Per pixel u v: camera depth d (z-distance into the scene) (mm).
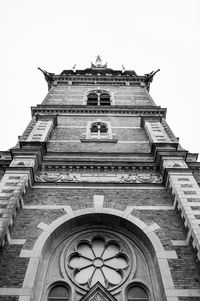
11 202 10508
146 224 10945
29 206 11539
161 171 13438
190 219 9992
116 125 19578
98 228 11539
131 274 9914
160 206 11719
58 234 10953
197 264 9258
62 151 15703
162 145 14945
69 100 24453
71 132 18344
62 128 18859
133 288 9562
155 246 10070
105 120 20312
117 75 31750
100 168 13773
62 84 29172
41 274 9617
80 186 12672
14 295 8367
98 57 43875
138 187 12711
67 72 34906
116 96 25969
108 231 11469
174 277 8992
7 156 15797
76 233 11320
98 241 11281
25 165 12812
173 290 8617
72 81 29625
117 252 10844
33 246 9977
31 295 8461
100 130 19203
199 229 9547
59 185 12703
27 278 8875
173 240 10242
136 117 20766
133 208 11633
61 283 9664
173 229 10664
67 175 13414
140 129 18906
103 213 11359
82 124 19625
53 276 9844
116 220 11367
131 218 11203
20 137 16719
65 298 9258
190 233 9766
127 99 25141
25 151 13781
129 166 13836
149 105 22766
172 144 14938
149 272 9922
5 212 10039
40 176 13250
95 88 27906
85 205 11742
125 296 9289
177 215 11258
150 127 17875
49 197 12070
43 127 17531
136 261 10320
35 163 13281
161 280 9031
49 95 25609
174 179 12094
